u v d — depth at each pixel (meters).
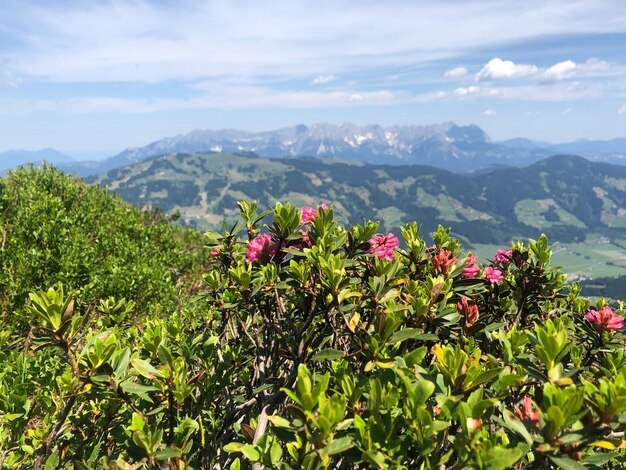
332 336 2.91
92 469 2.29
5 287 7.32
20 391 3.02
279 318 3.24
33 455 2.72
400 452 1.79
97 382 2.26
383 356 2.23
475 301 3.98
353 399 2.00
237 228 3.67
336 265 2.46
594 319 3.60
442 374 2.07
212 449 2.78
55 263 8.61
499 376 2.09
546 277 3.86
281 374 3.23
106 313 4.09
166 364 2.38
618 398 1.56
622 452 2.27
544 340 1.91
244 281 2.86
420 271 3.63
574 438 1.62
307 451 1.75
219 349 3.41
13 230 9.61
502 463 1.52
